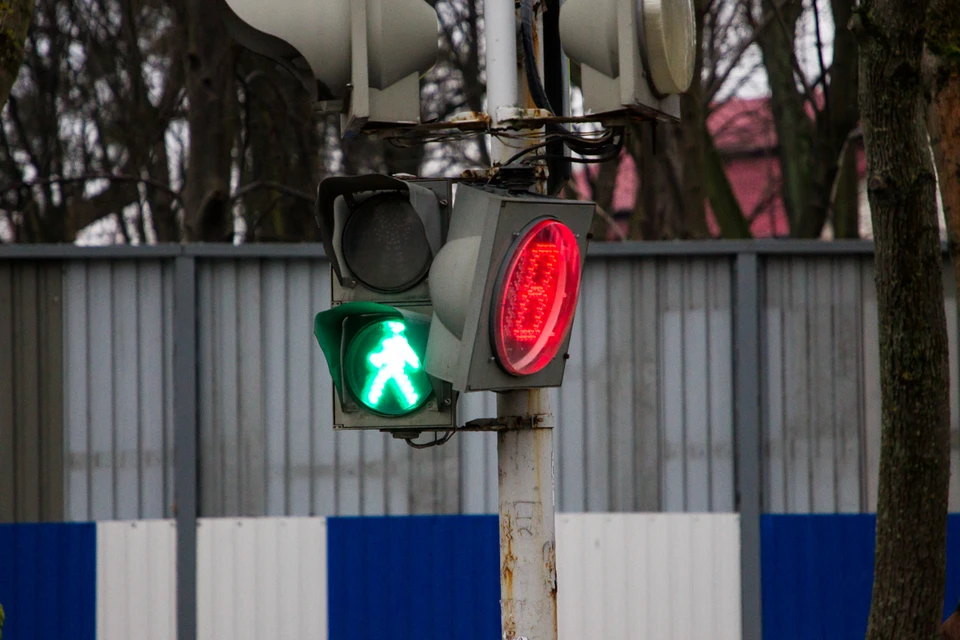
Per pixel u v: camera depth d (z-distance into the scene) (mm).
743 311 18359
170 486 18562
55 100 42562
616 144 10711
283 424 18641
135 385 18578
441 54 42438
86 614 18453
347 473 18656
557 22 11406
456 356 9258
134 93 39406
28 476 18516
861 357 18500
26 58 42844
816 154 31719
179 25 30578
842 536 18422
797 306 18609
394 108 10016
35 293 18562
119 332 18594
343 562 18578
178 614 18422
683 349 18578
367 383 9805
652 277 18656
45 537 18484
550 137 10453
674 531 18484
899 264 12617
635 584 18484
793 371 18594
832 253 18469
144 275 18609
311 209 41938
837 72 30344
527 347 8961
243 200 43844
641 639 18438
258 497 18625
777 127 36469
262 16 9734
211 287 18656
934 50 13562
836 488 18484
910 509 12898
